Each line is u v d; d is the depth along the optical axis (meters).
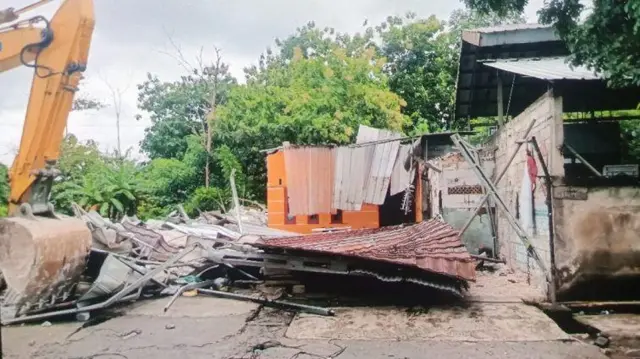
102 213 17.38
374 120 19.31
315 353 5.25
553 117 7.18
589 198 7.09
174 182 22.56
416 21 22.83
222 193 21.27
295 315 6.78
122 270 7.23
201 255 8.83
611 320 6.33
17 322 6.23
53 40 6.46
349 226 14.29
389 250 7.46
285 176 14.50
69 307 6.72
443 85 22.00
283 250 7.81
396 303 7.30
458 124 17.45
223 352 5.30
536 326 6.04
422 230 9.93
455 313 6.68
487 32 11.72
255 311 6.98
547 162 7.39
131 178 18.86
